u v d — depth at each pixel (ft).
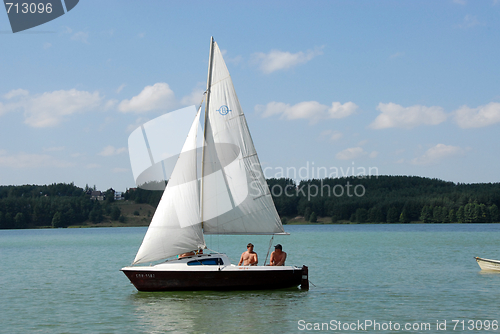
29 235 447.42
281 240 287.89
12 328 61.26
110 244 264.72
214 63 85.46
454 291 85.20
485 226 562.66
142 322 62.95
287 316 65.82
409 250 188.44
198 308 70.08
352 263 135.44
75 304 75.72
